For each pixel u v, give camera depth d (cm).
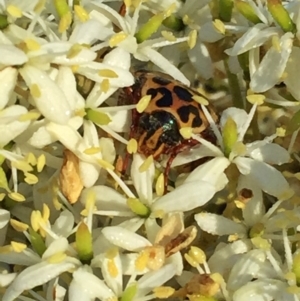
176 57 8
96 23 7
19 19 7
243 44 7
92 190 7
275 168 7
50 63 7
